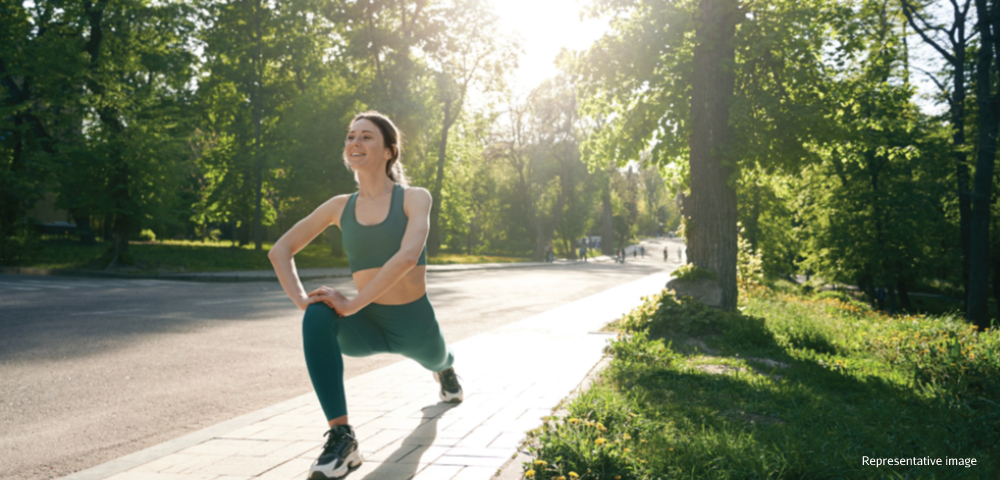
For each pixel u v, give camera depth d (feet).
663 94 36.04
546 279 81.82
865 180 78.02
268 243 167.94
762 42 31.48
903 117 61.21
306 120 102.42
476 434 11.08
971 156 59.31
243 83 99.04
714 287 31.27
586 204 197.36
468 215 156.87
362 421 12.04
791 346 25.30
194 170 127.34
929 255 77.20
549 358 20.07
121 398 16.61
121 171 67.26
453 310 41.04
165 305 39.14
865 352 25.21
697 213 33.24
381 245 9.48
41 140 79.87
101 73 77.00
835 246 79.20
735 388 15.81
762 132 32.04
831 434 11.94
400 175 10.30
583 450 9.35
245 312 36.58
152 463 9.70
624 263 183.52
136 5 83.51
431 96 120.57
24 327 28.50
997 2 46.55
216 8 97.40
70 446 12.57
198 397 16.81
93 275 64.18
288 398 16.79
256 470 9.35
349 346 9.91
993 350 19.20
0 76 76.07
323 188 100.07
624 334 24.08
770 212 96.73
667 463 9.44
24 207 75.92
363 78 114.93
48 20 80.43
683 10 32.94
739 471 9.11
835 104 34.55
